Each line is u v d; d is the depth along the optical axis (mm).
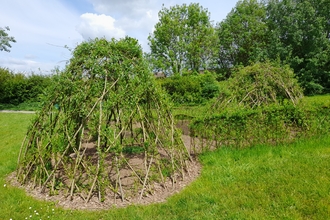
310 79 22844
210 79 17469
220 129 5840
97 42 4504
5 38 29672
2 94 22234
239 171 4785
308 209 3426
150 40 27594
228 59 33906
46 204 3707
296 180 4250
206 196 3854
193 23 27344
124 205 3670
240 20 31812
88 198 3734
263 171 4734
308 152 5578
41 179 4344
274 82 6996
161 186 4234
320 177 4305
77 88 4199
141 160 5098
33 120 4676
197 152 5930
